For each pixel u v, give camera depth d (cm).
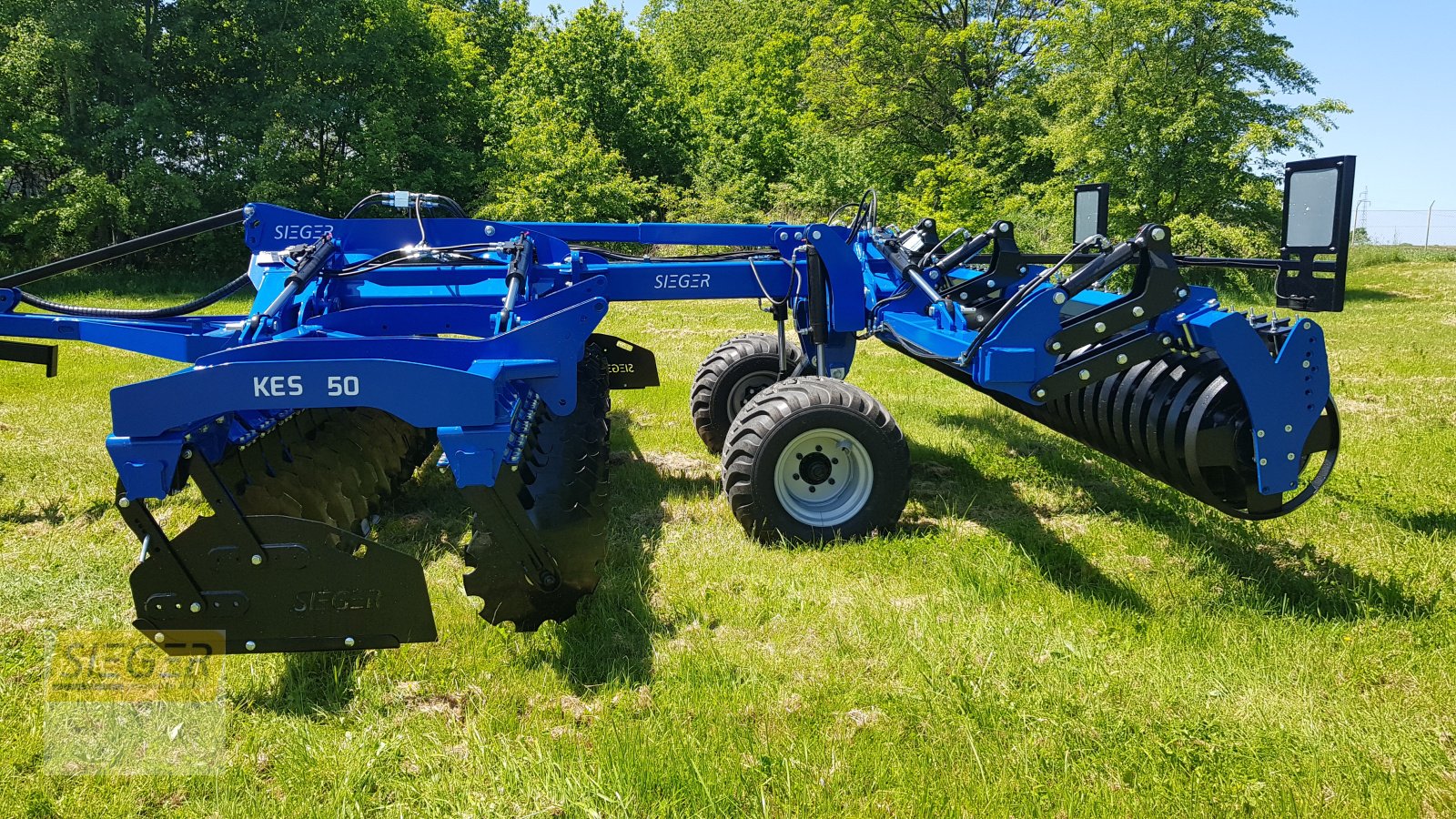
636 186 2375
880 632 376
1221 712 322
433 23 2711
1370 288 2116
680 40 4391
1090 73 1934
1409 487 576
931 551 458
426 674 343
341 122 2366
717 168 2664
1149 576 441
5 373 945
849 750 297
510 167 2416
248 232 531
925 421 746
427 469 607
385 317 460
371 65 2391
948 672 343
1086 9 1931
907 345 529
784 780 282
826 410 458
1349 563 455
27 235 1959
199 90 2302
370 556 309
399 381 301
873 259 579
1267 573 442
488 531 324
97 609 402
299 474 407
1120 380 464
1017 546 466
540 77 2720
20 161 1975
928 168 2503
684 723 312
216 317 493
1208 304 421
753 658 355
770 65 3253
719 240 580
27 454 635
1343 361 1075
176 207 2150
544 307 445
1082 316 440
